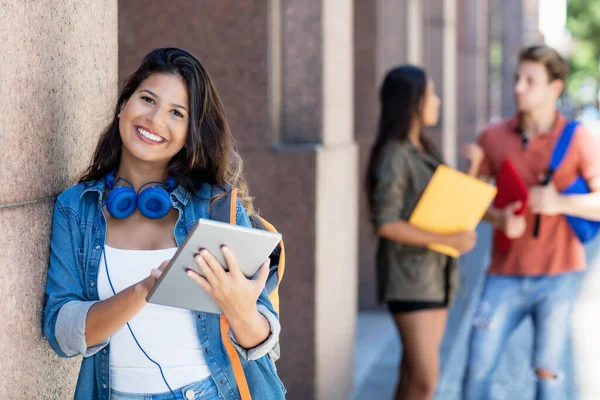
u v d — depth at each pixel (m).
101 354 2.61
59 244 2.68
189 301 2.43
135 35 5.51
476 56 18.92
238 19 5.43
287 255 5.52
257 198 5.52
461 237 5.02
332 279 5.96
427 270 5.06
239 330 2.50
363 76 9.38
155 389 2.60
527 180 5.32
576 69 63.06
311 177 5.46
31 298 2.62
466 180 4.97
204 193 2.73
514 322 5.32
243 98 5.47
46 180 2.76
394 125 5.12
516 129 5.42
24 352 2.58
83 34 3.09
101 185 2.70
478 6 19.03
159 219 2.68
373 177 5.11
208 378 2.63
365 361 7.80
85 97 3.13
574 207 5.09
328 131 5.84
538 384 5.25
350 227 6.63
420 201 5.02
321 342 5.64
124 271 2.62
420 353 5.08
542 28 46.75
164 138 2.65
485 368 5.30
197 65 2.70
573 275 5.21
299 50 5.67
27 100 2.59
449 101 12.59
